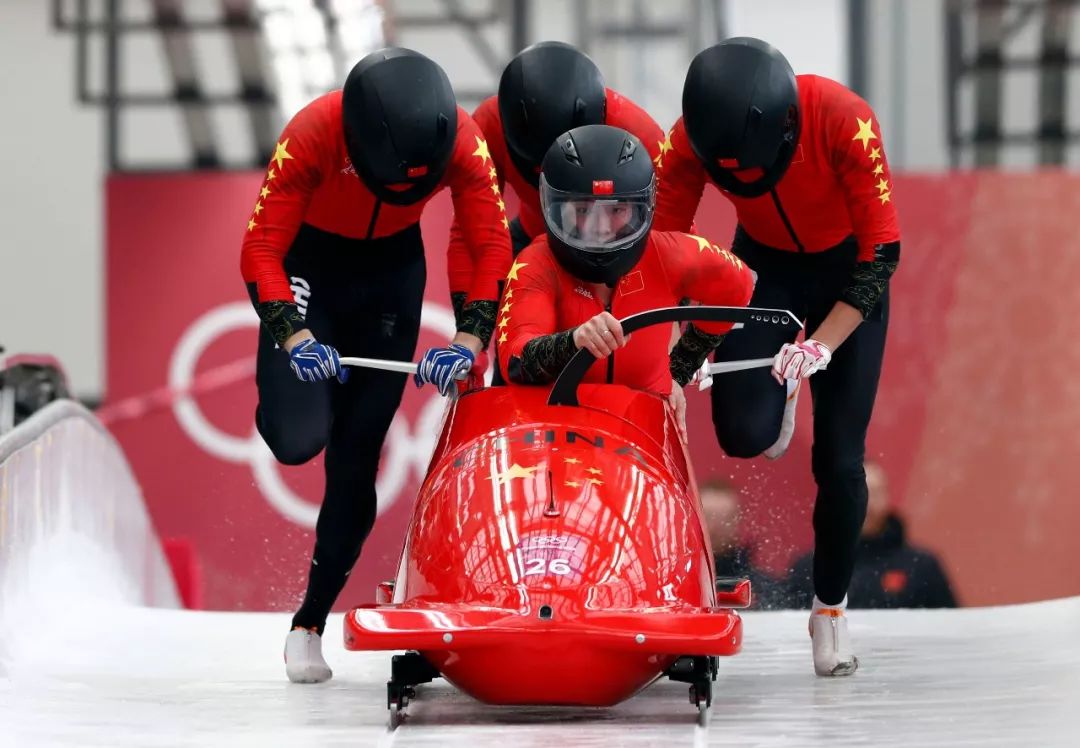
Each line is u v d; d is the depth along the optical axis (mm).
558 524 13586
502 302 16266
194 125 56062
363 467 18562
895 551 33406
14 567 22062
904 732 13680
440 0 56344
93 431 28625
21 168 58906
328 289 18719
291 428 17875
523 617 12695
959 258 41062
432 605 13180
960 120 53062
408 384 40750
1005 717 14422
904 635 21500
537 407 15383
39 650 20641
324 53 49625
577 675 12898
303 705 15859
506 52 56656
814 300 19219
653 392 16516
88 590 25812
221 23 54500
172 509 41844
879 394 40844
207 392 42844
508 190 38531
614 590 13195
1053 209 41000
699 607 13531
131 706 15797
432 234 40625
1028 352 40688
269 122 56188
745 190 17453
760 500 36750
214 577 41562
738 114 16641
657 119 54719
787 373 16594
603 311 16078
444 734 13508
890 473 40625
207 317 43906
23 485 23141
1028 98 52938
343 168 17641
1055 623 21547
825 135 17469
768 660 19328
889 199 17562
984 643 20250
